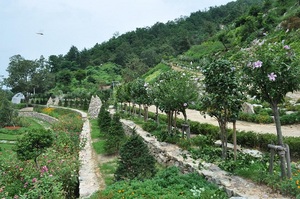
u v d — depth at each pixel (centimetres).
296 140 850
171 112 1298
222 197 574
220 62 782
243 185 620
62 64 10150
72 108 4697
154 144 1121
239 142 1010
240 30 5869
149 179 719
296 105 1781
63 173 906
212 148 930
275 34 4041
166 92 1148
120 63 10256
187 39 8900
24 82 7275
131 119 2052
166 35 11588
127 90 2339
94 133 1875
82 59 10456
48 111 4866
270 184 591
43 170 900
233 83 750
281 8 5341
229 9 12456
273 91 586
